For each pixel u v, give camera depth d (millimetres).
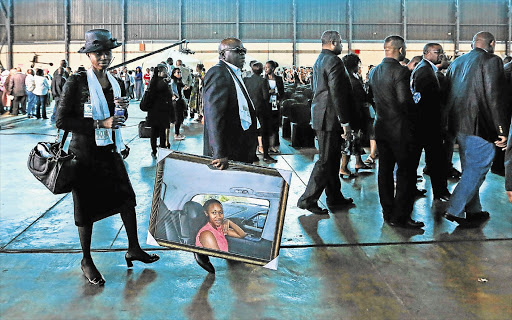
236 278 3635
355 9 35031
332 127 5125
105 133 3459
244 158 3691
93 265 3576
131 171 7480
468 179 4781
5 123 14133
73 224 4922
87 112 3406
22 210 5422
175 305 3213
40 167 3359
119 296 3336
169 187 3426
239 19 35062
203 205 3430
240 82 3627
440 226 4867
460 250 4215
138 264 3883
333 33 5055
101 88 3461
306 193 5270
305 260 4000
